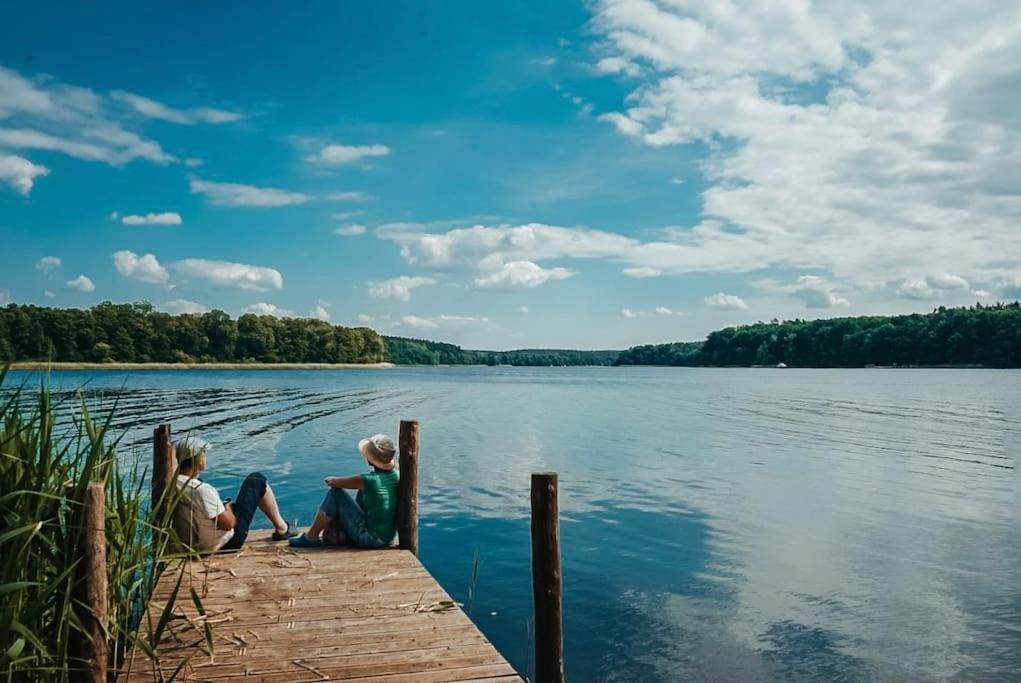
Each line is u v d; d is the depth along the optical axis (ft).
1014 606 27.04
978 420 109.50
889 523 40.81
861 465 62.75
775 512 43.50
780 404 148.97
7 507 13.65
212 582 22.33
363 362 570.46
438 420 109.60
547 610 18.13
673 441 81.46
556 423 105.19
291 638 17.89
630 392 204.33
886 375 367.86
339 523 26.89
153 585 17.17
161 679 15.42
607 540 36.76
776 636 24.08
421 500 47.57
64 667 12.80
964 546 35.70
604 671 21.34
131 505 17.12
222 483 53.06
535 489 18.24
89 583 13.69
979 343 424.46
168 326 413.59
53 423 14.55
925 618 25.82
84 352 337.52
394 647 17.42
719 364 629.92
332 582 22.39
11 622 11.99
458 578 30.83
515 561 33.30
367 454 27.17
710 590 28.81
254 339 470.80
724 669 21.57
